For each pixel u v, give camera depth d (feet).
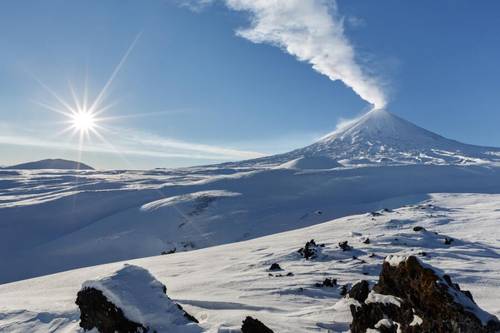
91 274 88.53
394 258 30.89
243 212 276.00
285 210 287.48
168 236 236.63
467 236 113.50
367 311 31.24
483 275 67.41
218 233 236.43
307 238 120.67
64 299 49.47
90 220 287.48
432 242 100.63
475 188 415.64
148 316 32.01
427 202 285.43
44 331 35.86
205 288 62.39
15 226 268.41
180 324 32.40
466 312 24.94
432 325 26.23
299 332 33.68
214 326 32.30
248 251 105.81
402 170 506.48
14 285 87.20
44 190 444.96
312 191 365.81
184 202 299.99
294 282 64.80
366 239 103.30
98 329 32.99
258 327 29.60
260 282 65.36
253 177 422.00
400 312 28.81
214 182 402.11
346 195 361.92
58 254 222.28
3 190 457.27
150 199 334.24
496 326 24.59
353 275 71.10
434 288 26.71
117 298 32.50
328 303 52.08
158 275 82.84
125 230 250.98
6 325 37.88
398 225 131.85
